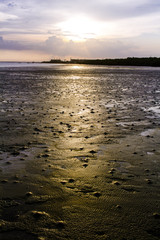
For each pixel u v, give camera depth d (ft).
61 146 17.84
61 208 9.87
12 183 12.07
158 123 25.39
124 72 163.22
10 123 25.11
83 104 38.34
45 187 11.68
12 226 8.73
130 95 50.39
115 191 11.30
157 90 60.13
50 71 170.09
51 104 38.11
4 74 127.75
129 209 9.80
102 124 24.91
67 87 66.90
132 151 16.81
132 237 8.15
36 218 9.19
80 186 11.77
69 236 8.20
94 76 121.70
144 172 13.44
